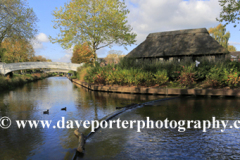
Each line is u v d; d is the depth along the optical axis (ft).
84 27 80.64
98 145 12.00
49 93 48.47
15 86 75.77
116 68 53.42
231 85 35.73
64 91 53.52
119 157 10.19
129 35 82.99
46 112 22.76
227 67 40.52
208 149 11.04
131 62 56.95
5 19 70.74
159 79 42.88
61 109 24.77
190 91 36.06
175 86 41.81
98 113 22.04
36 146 12.20
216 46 73.31
